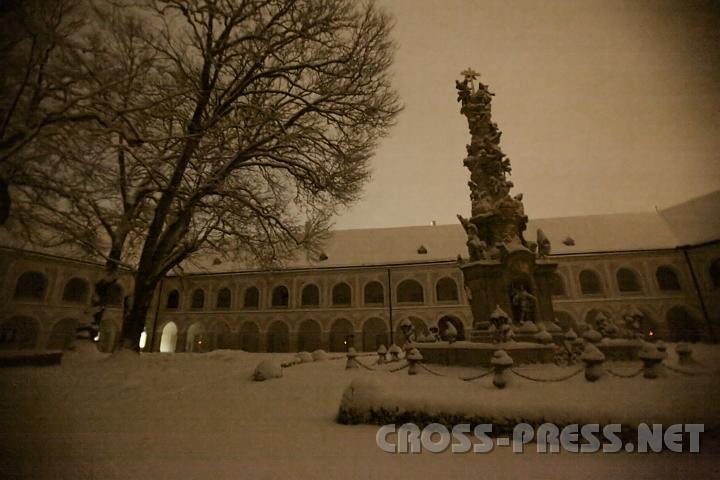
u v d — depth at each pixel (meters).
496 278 12.75
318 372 12.70
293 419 6.41
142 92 9.01
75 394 7.65
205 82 13.24
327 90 14.43
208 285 38.69
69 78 6.67
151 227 13.19
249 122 13.62
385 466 4.27
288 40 13.56
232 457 4.52
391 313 35.50
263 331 36.56
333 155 14.71
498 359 7.84
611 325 14.02
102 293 12.48
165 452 4.66
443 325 34.66
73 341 11.91
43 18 6.02
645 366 7.92
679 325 31.62
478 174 14.86
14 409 6.29
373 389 6.30
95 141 7.15
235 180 15.16
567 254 34.41
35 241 8.48
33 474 3.90
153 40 11.43
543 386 7.39
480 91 15.75
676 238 33.50
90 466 4.16
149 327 37.44
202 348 37.19
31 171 6.26
